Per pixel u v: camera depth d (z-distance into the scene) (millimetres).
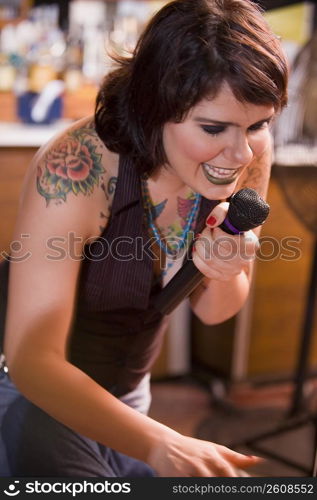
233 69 1119
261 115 1181
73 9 3834
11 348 1300
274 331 3684
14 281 1332
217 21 1148
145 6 3988
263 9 1302
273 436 2893
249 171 1577
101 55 3770
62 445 1483
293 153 2641
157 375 3719
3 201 3031
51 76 3615
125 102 1322
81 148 1363
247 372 3705
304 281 3652
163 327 1714
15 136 3086
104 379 1688
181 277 1423
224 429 3301
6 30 3721
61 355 1313
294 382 3525
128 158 1374
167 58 1166
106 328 1602
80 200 1341
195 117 1178
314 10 3799
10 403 1537
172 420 3387
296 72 2594
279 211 3410
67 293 1327
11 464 1434
